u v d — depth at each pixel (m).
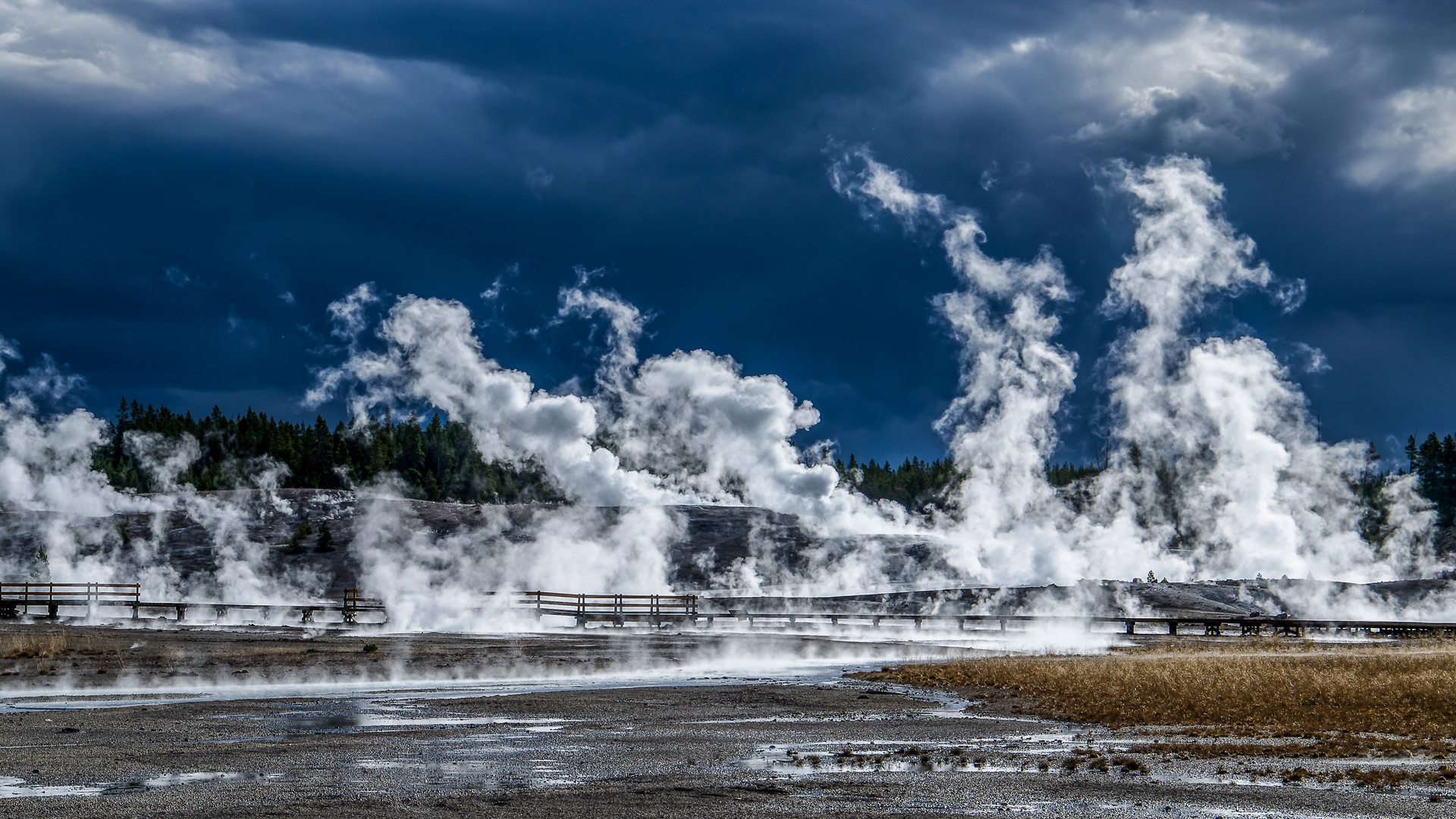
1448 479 149.50
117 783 15.59
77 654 39.62
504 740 20.36
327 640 49.19
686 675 36.03
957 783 16.00
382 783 15.76
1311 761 18.16
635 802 14.48
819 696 29.11
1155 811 14.11
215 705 25.55
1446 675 31.19
